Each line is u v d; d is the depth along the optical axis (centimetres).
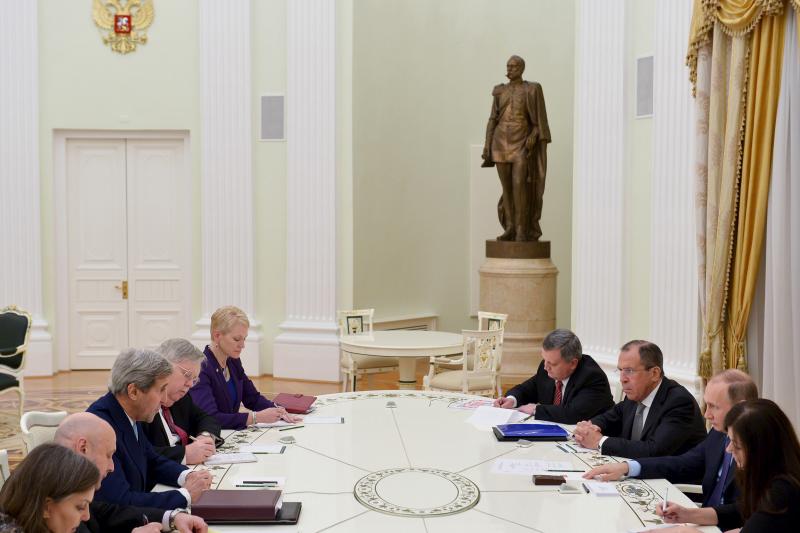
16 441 616
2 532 199
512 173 884
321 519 269
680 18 618
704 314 568
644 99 661
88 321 915
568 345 425
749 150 535
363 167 906
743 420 250
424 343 668
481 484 305
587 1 706
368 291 927
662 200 636
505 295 883
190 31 894
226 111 881
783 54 512
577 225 726
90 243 912
